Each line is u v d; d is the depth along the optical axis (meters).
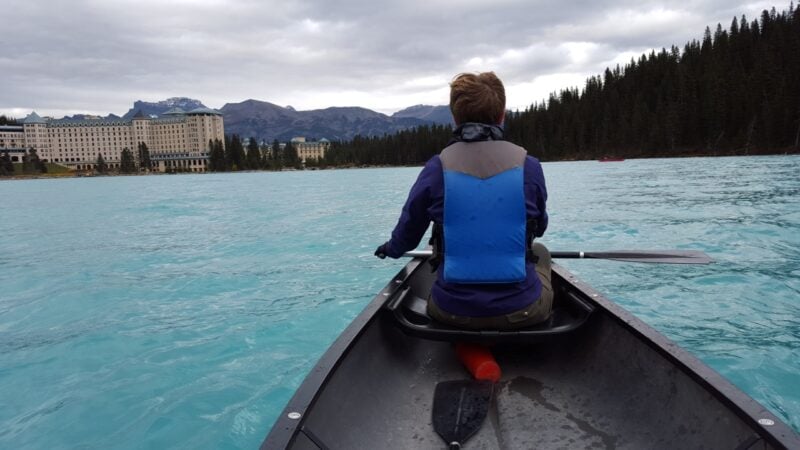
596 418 2.26
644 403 2.15
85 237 12.06
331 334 4.84
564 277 3.10
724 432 1.72
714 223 10.13
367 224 12.51
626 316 2.43
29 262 9.02
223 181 59.53
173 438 3.17
